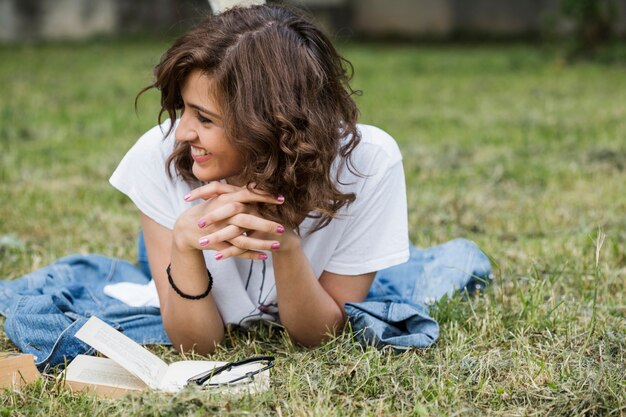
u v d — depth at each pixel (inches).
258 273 122.9
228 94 100.7
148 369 106.9
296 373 110.2
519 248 171.8
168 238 122.8
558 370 112.0
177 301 115.9
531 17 756.0
